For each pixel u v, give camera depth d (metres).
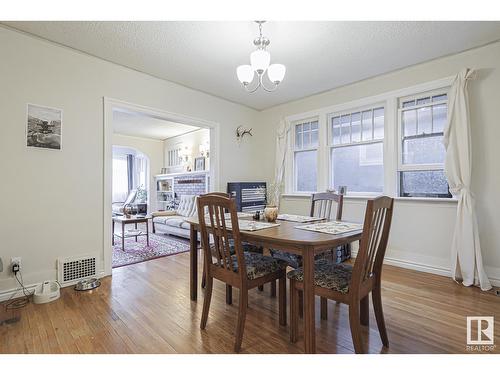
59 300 2.25
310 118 4.19
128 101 3.09
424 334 1.71
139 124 5.89
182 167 6.96
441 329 1.77
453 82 2.71
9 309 2.08
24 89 2.38
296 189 4.43
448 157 2.73
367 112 3.56
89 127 2.77
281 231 1.77
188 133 6.79
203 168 6.21
